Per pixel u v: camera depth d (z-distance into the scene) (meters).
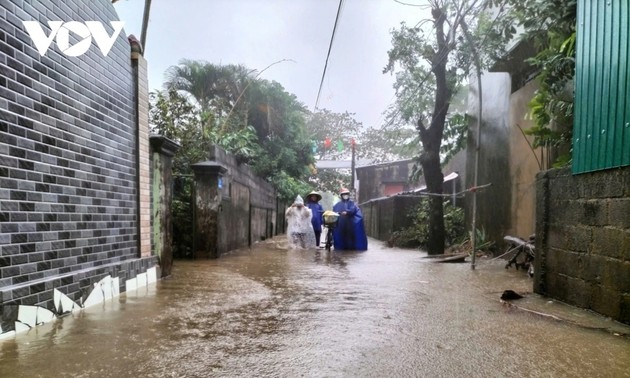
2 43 3.12
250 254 9.92
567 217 4.32
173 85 13.57
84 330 3.27
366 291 5.05
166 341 3.01
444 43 9.42
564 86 6.40
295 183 19.50
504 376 2.43
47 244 3.59
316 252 11.09
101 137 4.51
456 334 3.24
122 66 5.04
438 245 10.29
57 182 3.74
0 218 3.09
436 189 10.41
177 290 5.01
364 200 27.92
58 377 2.35
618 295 3.54
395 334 3.24
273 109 16.45
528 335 3.21
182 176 8.81
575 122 4.25
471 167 11.96
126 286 4.89
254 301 4.39
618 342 3.04
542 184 4.80
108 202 4.64
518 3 7.04
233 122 14.48
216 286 5.31
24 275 3.32
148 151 5.71
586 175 4.02
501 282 5.83
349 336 3.17
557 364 2.61
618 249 3.54
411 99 11.28
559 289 4.45
